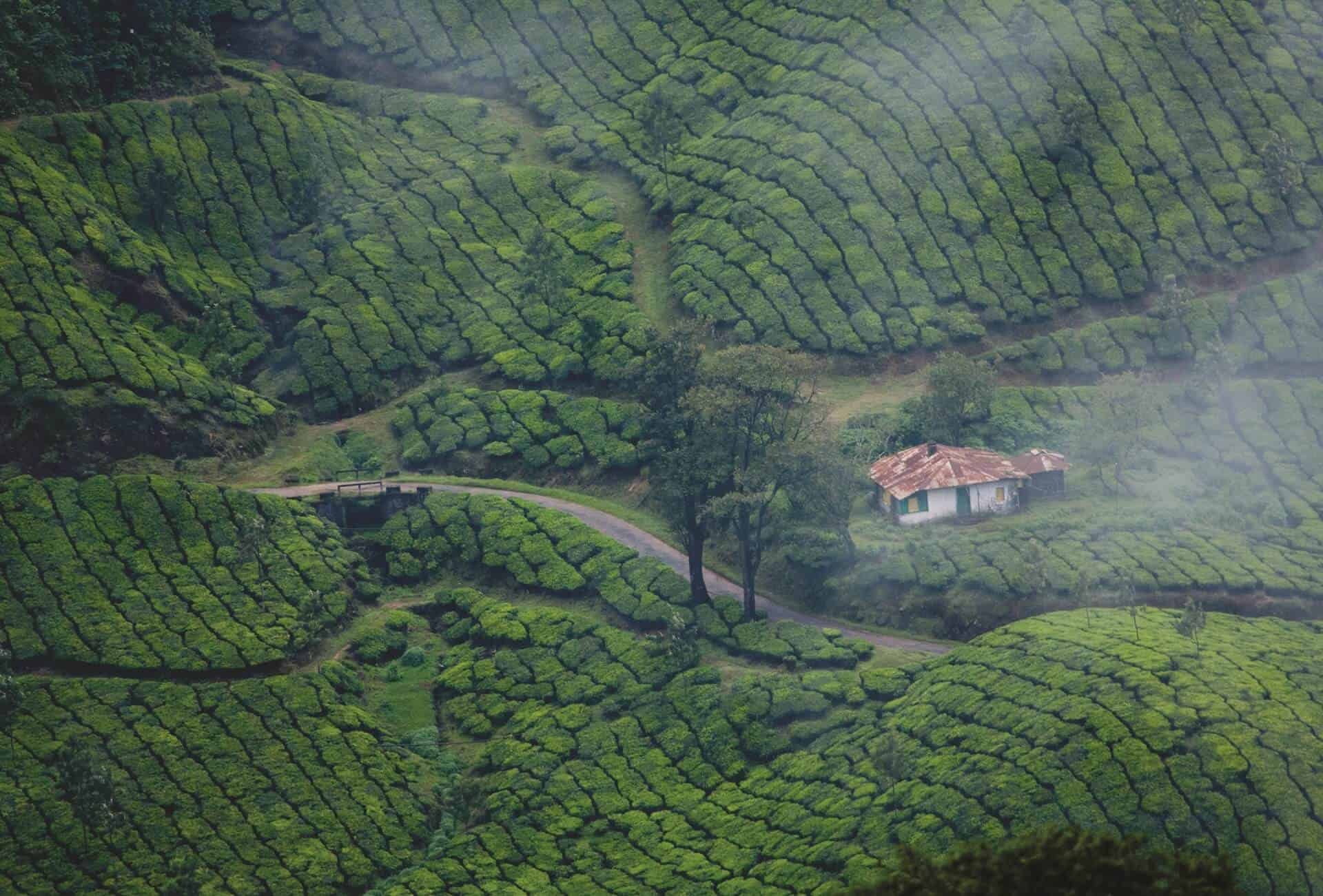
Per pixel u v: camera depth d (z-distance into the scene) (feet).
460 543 577.02
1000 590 494.18
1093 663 441.27
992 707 436.76
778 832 429.38
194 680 510.58
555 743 483.51
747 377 516.32
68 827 455.22
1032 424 580.30
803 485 508.12
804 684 480.23
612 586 543.80
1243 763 398.21
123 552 549.13
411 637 547.49
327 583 553.23
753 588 517.55
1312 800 390.63
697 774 463.83
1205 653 441.68
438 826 472.85
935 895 226.17
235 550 556.92
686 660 499.92
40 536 549.54
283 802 469.57
